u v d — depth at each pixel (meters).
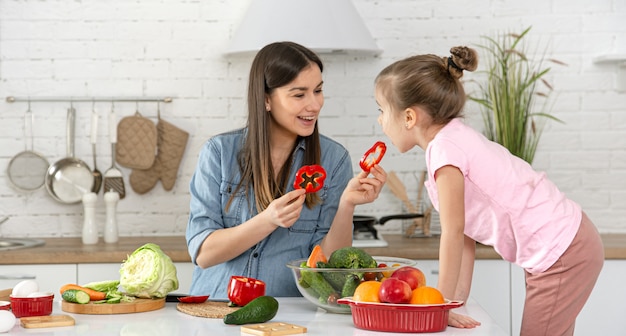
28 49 3.85
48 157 3.88
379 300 1.77
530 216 2.28
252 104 2.41
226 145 2.50
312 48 3.38
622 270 3.28
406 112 2.16
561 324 2.38
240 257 2.46
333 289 1.93
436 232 3.77
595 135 3.85
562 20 3.84
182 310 1.99
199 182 2.48
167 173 3.86
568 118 3.85
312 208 2.48
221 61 3.89
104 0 3.86
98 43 3.87
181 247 3.39
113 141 3.79
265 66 2.36
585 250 2.32
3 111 3.85
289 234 2.47
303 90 2.34
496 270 3.29
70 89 3.87
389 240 3.59
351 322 1.86
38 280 3.29
